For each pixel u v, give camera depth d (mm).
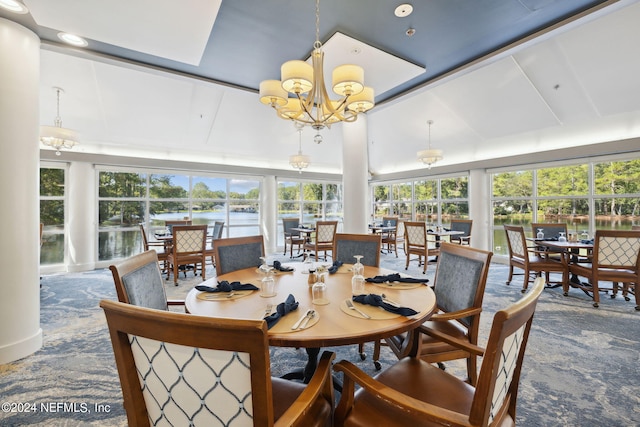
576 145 5074
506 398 991
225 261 2461
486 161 6250
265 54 2895
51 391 1875
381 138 7297
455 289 1869
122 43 2508
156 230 6621
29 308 2334
